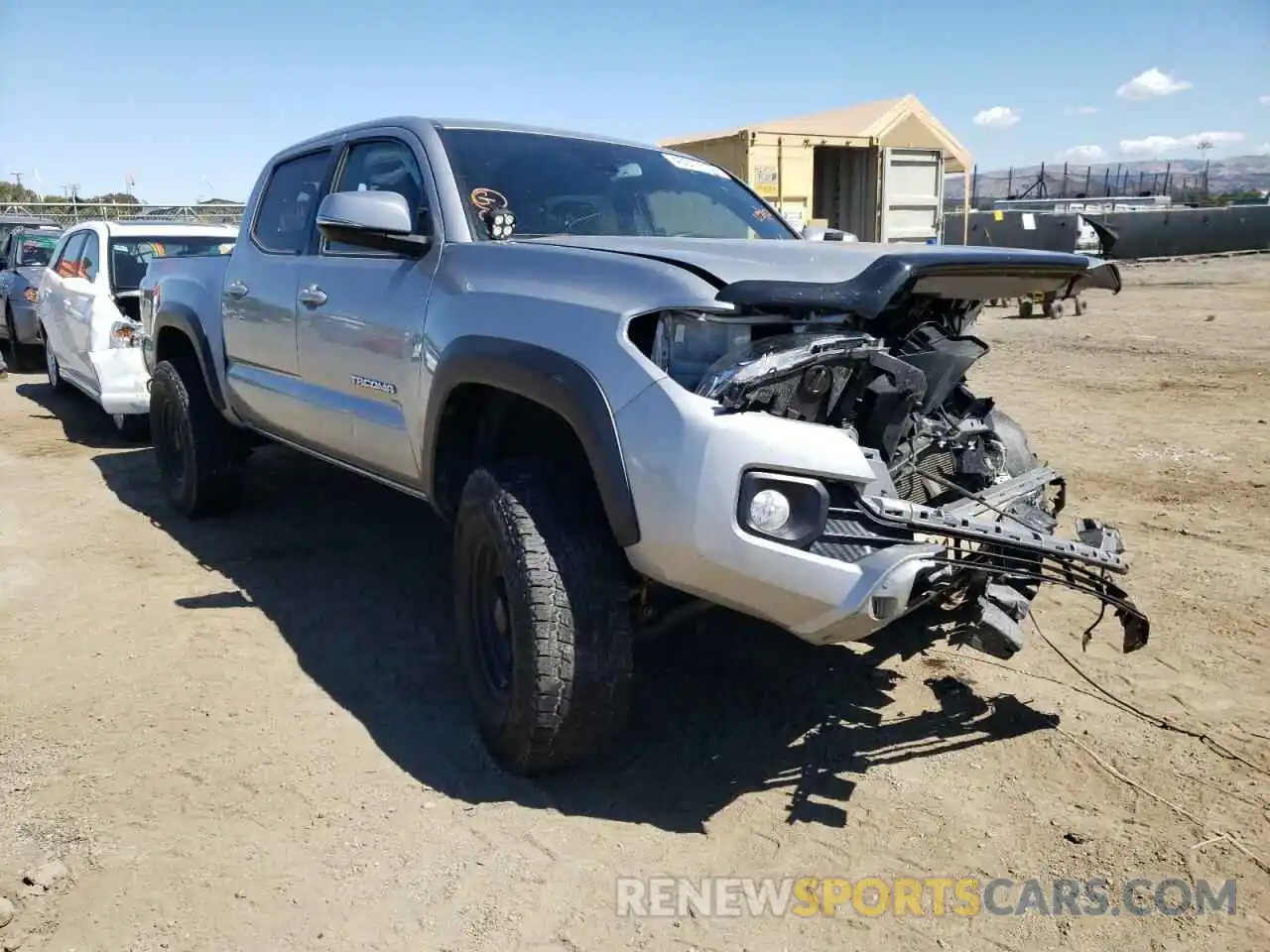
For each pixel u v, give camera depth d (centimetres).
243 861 277
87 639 420
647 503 268
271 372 473
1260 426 774
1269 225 3069
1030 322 1548
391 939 248
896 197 1390
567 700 291
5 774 319
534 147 410
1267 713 352
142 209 2175
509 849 282
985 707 361
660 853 281
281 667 395
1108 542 315
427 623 438
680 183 437
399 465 386
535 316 306
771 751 333
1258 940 246
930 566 265
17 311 1130
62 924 252
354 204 353
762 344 271
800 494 263
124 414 765
